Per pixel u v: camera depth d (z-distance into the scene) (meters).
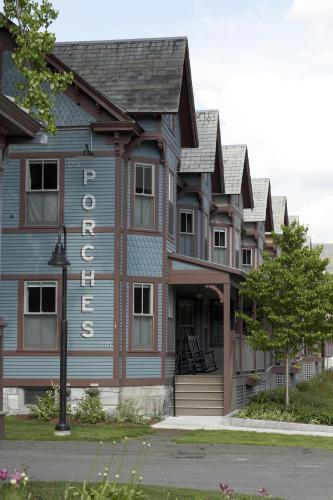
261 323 31.47
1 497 10.29
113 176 25.72
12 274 26.05
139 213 26.66
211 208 38.09
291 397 29.34
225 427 24.52
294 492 14.16
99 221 25.75
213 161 33.38
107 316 25.61
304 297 27.50
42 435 20.47
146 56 27.58
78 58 27.91
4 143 19.09
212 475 15.86
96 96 25.61
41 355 25.81
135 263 26.36
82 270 25.75
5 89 26.12
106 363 25.50
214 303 36.59
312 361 50.28
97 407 24.62
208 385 27.62
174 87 26.53
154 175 26.92
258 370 34.25
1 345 19.36
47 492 12.41
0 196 19.19
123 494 10.43
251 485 14.77
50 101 22.34
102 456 17.83
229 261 39.41
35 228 25.95
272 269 28.06
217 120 34.62
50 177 26.05
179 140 30.27
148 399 26.22
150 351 26.42
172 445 20.00
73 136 25.89
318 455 19.12
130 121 25.38
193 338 31.59
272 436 22.25
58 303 25.84
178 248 33.00
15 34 22.81
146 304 26.64
